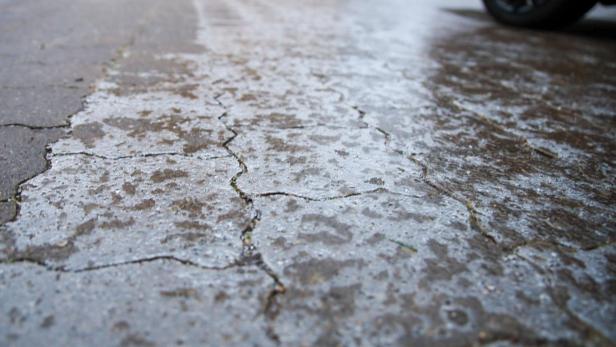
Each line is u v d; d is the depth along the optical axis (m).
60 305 0.68
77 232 0.77
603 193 0.90
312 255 0.75
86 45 1.59
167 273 0.72
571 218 0.84
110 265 0.72
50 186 0.85
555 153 1.02
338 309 0.69
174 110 1.11
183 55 1.52
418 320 0.68
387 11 2.91
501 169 0.96
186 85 1.26
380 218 0.82
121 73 1.32
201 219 0.80
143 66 1.39
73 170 0.89
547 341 0.66
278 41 1.83
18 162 0.90
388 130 1.08
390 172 0.93
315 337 0.66
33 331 0.65
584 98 1.31
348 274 0.73
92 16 2.23
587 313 0.69
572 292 0.72
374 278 0.72
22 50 1.48
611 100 1.30
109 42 1.66
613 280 0.73
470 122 1.14
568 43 2.09
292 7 2.96
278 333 0.66
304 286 0.71
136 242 0.76
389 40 1.96
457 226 0.81
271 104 1.17
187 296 0.69
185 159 0.93
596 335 0.67
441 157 0.99
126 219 0.79
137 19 2.20
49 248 0.74
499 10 2.51
